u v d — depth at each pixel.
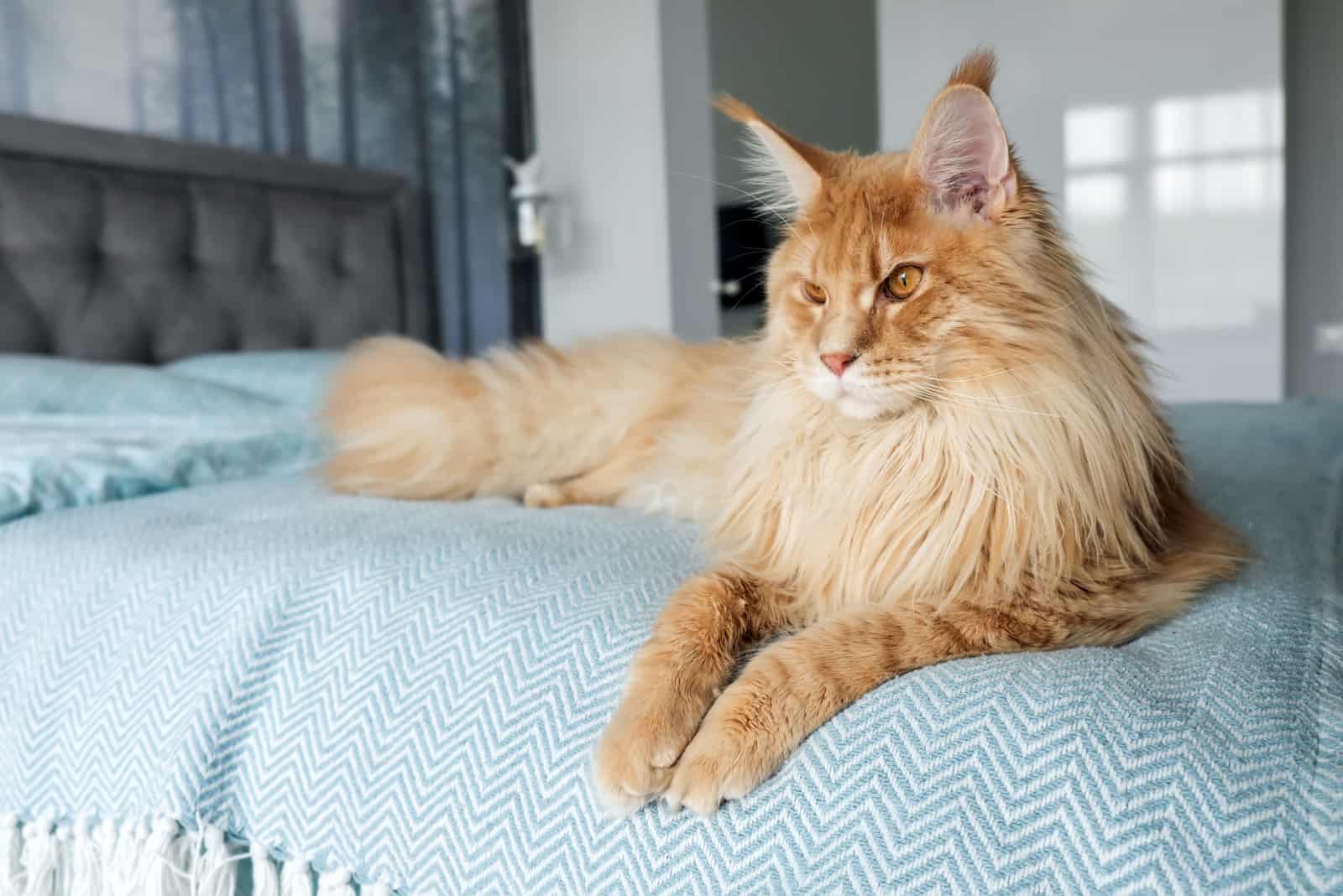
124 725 1.05
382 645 1.01
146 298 3.05
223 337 3.24
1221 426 2.21
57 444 1.73
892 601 1.06
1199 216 4.33
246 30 3.38
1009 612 0.97
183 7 3.21
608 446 1.79
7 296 2.74
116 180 2.99
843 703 0.84
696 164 4.55
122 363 2.83
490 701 0.92
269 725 1.01
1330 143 4.68
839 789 0.76
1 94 2.82
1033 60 4.52
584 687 0.91
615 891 0.79
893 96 4.75
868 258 1.14
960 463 1.08
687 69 4.45
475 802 0.87
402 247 3.82
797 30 7.29
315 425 2.07
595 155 4.44
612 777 0.79
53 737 1.10
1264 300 4.27
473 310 4.24
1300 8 4.66
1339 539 1.34
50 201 2.83
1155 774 0.69
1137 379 1.22
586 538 1.25
